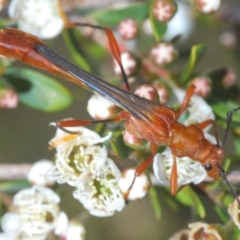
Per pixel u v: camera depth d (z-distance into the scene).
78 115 0.20
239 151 0.17
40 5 0.18
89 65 0.18
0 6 0.18
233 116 0.17
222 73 0.18
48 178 0.17
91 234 0.20
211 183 0.17
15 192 0.18
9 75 0.18
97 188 0.17
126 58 0.18
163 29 0.17
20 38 0.17
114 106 0.17
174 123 0.16
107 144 0.17
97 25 0.18
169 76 0.18
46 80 0.18
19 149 0.20
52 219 0.17
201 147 0.16
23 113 0.20
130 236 0.20
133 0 0.18
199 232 0.16
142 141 0.16
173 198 0.17
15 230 0.17
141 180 0.16
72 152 0.17
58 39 0.19
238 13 0.19
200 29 0.20
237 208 0.16
